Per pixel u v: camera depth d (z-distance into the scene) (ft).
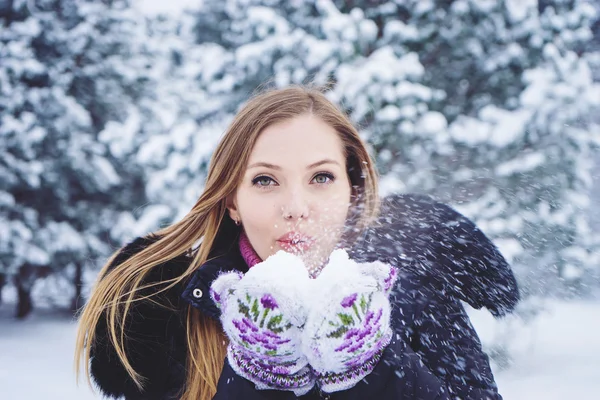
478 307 3.94
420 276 3.77
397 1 24.62
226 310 3.28
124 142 27.40
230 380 3.32
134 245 4.47
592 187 17.25
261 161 3.55
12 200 37.37
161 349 4.00
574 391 15.06
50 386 22.61
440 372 3.72
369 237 3.84
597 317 24.59
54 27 41.19
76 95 42.32
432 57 26.13
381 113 19.21
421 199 4.07
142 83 43.96
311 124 3.66
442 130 19.11
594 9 25.32
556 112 19.06
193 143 22.44
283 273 3.15
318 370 3.16
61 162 39.29
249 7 25.64
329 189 3.63
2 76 38.11
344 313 3.10
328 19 22.25
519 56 24.61
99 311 4.11
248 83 22.98
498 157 18.62
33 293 48.85
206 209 4.08
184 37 36.73
